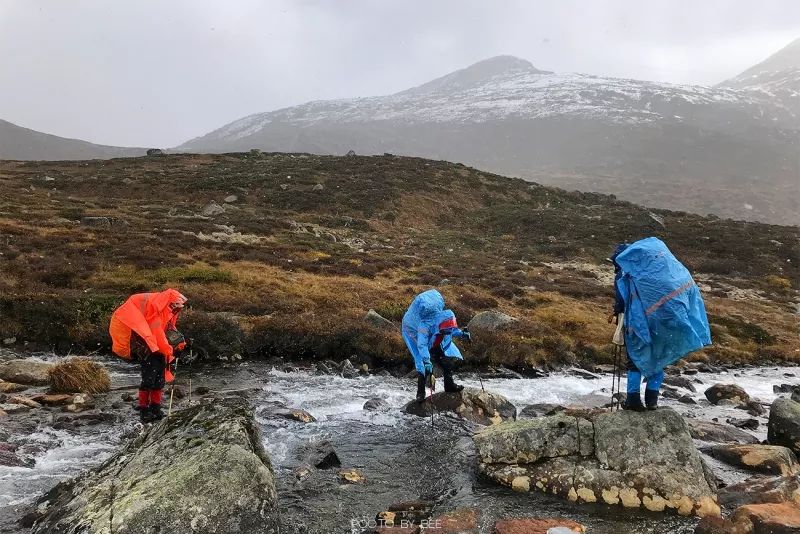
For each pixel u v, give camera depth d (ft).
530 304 91.09
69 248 87.86
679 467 24.26
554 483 25.18
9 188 158.20
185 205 164.66
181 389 39.91
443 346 38.73
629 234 182.50
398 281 97.55
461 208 213.25
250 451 21.04
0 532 18.86
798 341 92.89
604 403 46.06
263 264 97.09
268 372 49.96
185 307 63.57
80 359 42.75
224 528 17.85
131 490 18.85
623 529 21.74
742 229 195.11
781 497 23.17
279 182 203.62
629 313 24.64
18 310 54.44
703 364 74.23
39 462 25.48
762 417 45.09
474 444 30.91
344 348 57.26
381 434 33.53
